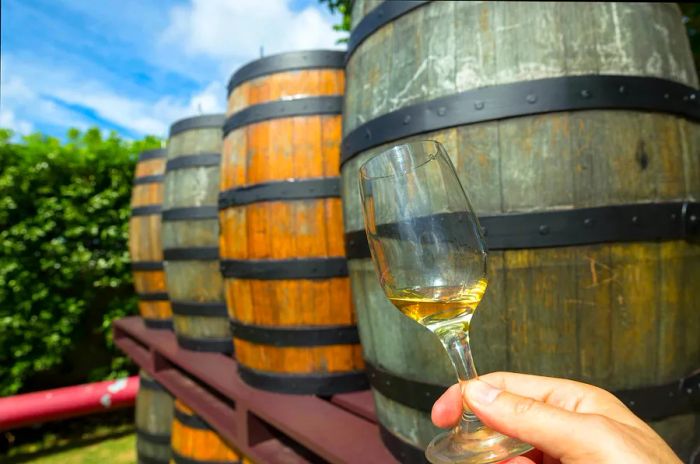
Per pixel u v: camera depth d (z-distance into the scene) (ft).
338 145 6.81
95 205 15.72
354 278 4.86
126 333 14.75
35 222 15.05
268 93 7.05
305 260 6.69
